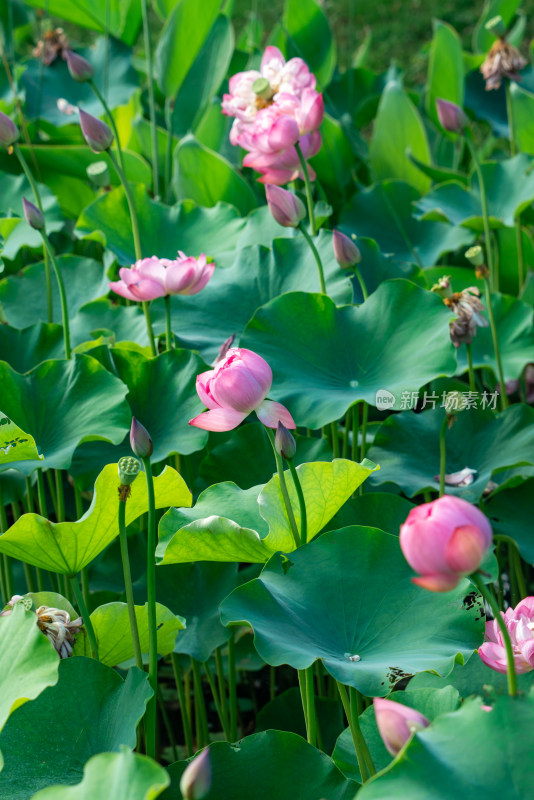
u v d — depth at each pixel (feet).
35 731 5.39
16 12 18.53
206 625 7.63
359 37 29.96
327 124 13.29
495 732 3.93
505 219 11.91
